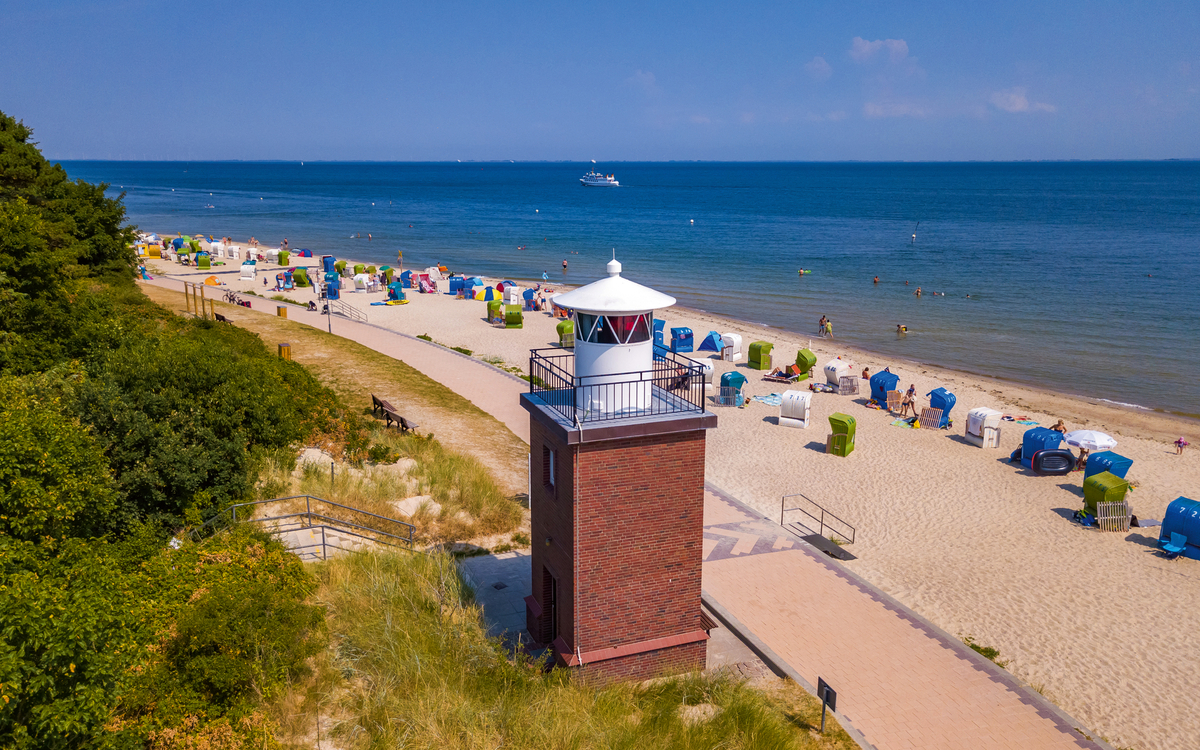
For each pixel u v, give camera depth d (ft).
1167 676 59.62
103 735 32.32
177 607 40.91
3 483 42.16
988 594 71.41
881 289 244.42
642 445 47.67
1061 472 100.99
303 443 84.12
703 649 52.54
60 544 43.21
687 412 48.85
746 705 47.88
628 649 50.16
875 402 130.62
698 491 49.80
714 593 68.18
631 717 46.29
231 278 250.16
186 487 60.59
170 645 39.32
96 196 142.41
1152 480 100.07
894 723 51.13
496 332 177.58
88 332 77.05
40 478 43.91
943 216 520.83
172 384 67.10
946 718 51.96
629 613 50.06
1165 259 302.04
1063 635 65.00
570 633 49.75
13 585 31.65
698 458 49.26
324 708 42.83
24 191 126.62
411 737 41.19
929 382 145.38
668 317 204.95
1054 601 70.44
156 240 329.31
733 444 111.55
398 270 278.67
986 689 55.42
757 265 296.71
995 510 90.38
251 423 72.43
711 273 278.46
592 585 48.62
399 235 416.05
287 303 201.26
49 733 29.14
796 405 118.01
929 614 67.62
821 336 184.03
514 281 264.93
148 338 81.61
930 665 58.13
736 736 45.44
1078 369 156.35
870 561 77.36
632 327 47.19
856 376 145.28
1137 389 143.54
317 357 134.51
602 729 43.68
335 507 70.69
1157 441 115.85
